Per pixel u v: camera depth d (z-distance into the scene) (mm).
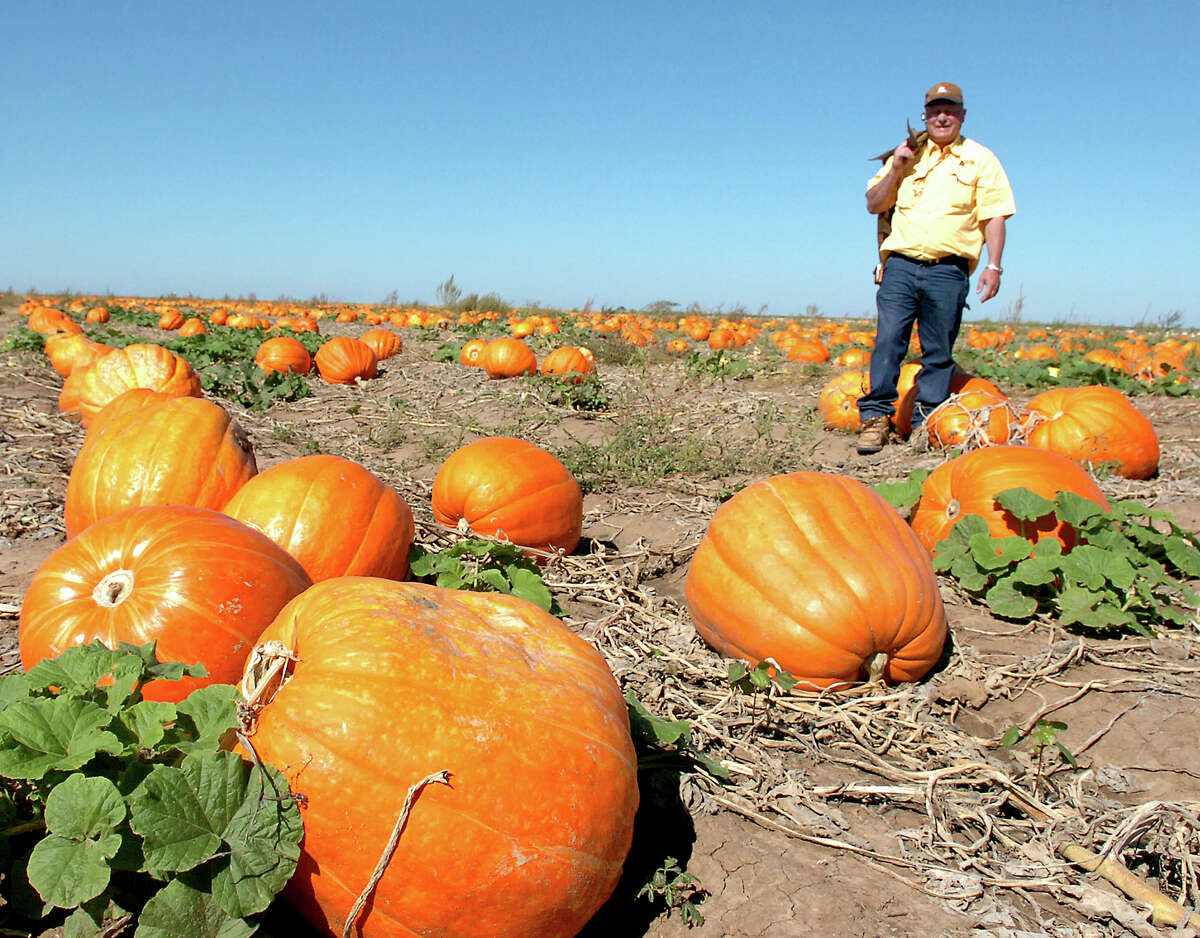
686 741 2875
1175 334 28906
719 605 3461
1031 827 2701
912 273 7238
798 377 12094
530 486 4816
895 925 2227
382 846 1858
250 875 1787
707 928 2236
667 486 6672
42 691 2078
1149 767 2949
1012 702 3377
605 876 2072
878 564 3277
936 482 4695
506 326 22578
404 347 18141
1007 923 2250
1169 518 4453
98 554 2750
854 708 3262
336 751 1870
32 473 6418
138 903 1904
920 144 7141
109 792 1783
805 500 3475
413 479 6770
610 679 2320
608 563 4934
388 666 1968
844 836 2572
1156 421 9031
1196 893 2377
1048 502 4141
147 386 7305
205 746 1929
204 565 2688
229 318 24141
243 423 9047
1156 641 3725
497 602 2379
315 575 3619
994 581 4176
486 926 1928
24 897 1916
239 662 2668
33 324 16875
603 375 12336
